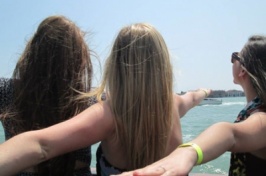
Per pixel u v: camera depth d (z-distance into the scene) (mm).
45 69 1884
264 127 1431
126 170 1690
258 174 1661
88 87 1985
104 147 1716
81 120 1435
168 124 1655
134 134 1596
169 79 1672
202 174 2830
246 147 1378
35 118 1870
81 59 1962
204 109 35562
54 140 1293
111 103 1578
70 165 1816
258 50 1848
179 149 1168
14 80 1948
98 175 1816
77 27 1997
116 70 1624
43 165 1767
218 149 1228
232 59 1999
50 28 1918
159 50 1646
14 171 1172
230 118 22906
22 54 1955
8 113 1885
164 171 1007
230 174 1811
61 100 1870
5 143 1208
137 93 1585
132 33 1646
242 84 1939
